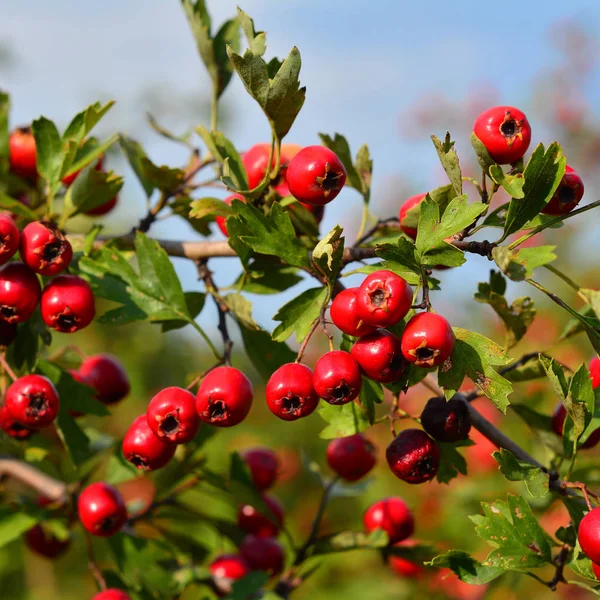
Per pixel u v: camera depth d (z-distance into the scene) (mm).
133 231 486
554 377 421
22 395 442
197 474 498
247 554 505
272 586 511
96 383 500
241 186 454
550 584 425
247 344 462
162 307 453
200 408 426
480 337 412
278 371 420
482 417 444
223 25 491
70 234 475
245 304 451
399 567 552
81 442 467
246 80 427
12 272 436
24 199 514
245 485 497
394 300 405
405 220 441
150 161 479
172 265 455
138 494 754
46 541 524
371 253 436
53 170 467
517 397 554
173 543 509
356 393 415
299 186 428
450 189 435
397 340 414
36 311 454
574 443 426
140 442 438
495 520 424
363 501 715
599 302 419
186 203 487
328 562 683
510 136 420
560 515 547
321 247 417
